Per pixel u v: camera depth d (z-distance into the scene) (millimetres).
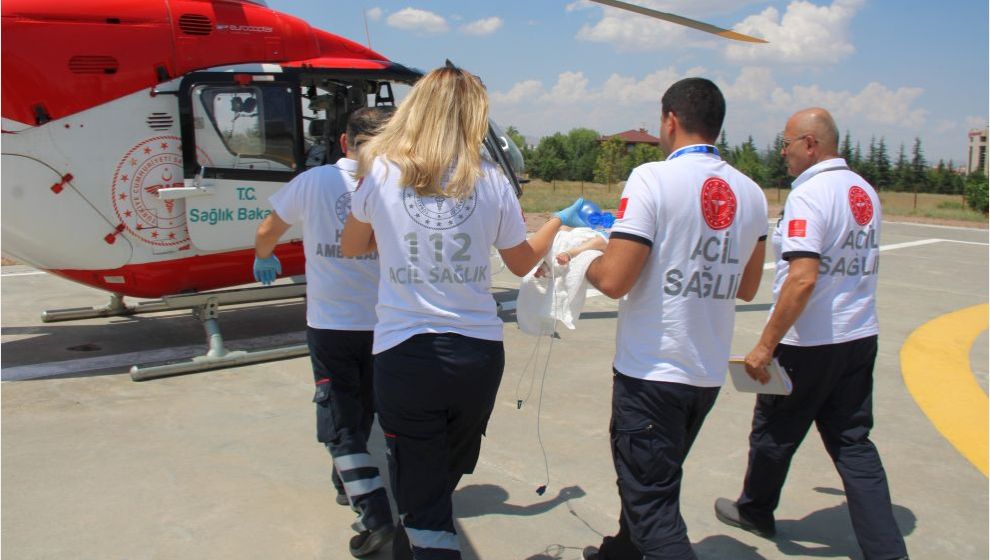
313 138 6914
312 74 5914
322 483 3596
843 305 2807
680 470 2369
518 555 2998
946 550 3115
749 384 2836
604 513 3379
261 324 6820
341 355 3039
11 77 4840
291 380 5203
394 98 7094
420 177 2234
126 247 5422
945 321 7750
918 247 14211
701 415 2400
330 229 2982
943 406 5008
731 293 2336
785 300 2658
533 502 3467
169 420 4367
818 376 2840
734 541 3162
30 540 2986
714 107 2324
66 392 4809
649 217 2221
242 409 4594
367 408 3156
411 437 2330
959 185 47844
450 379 2262
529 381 5316
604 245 2570
